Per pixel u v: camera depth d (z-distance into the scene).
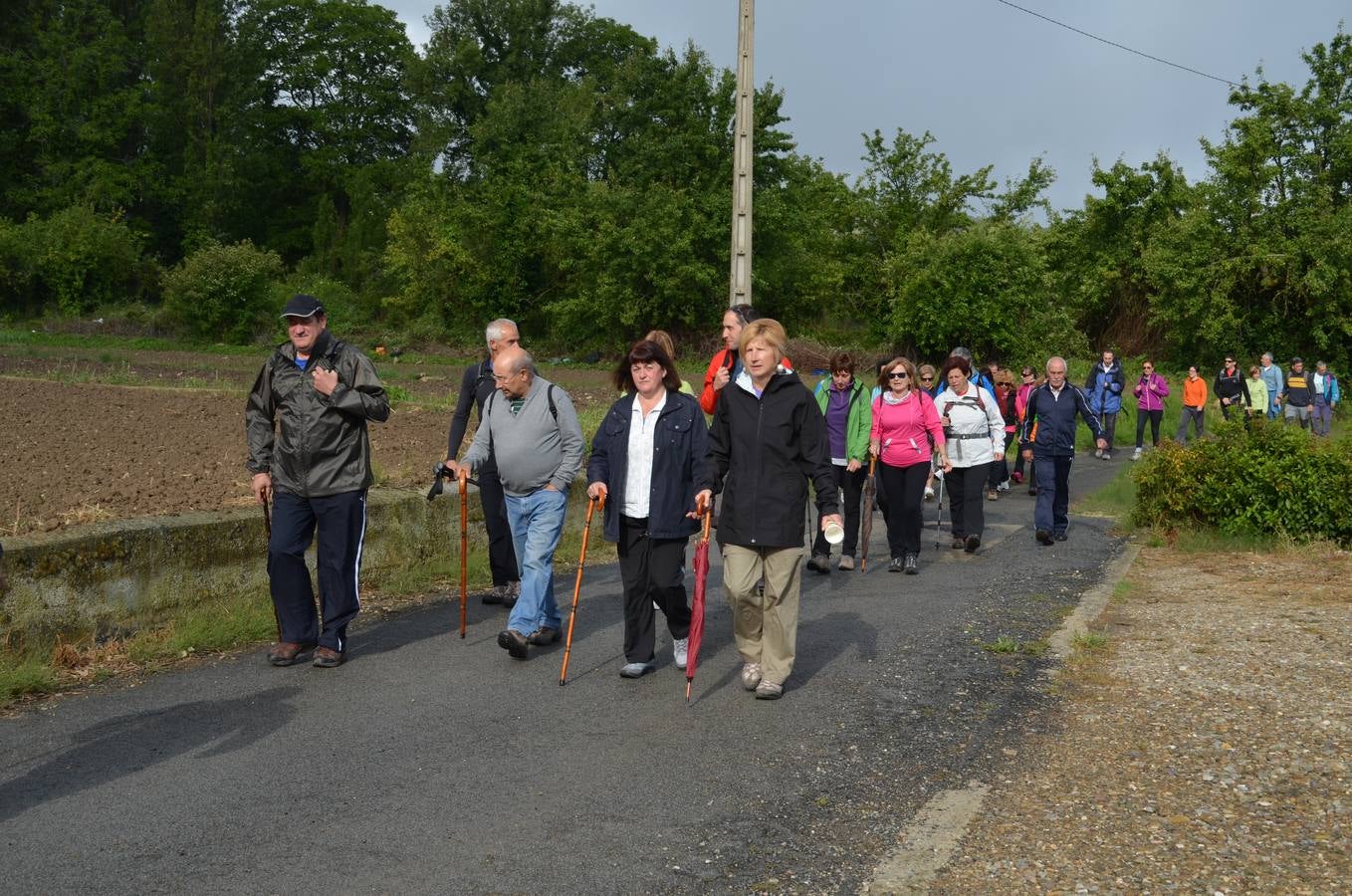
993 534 11.55
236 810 4.34
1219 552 9.87
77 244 47.00
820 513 5.76
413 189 49.53
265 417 6.58
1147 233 41.91
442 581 8.81
